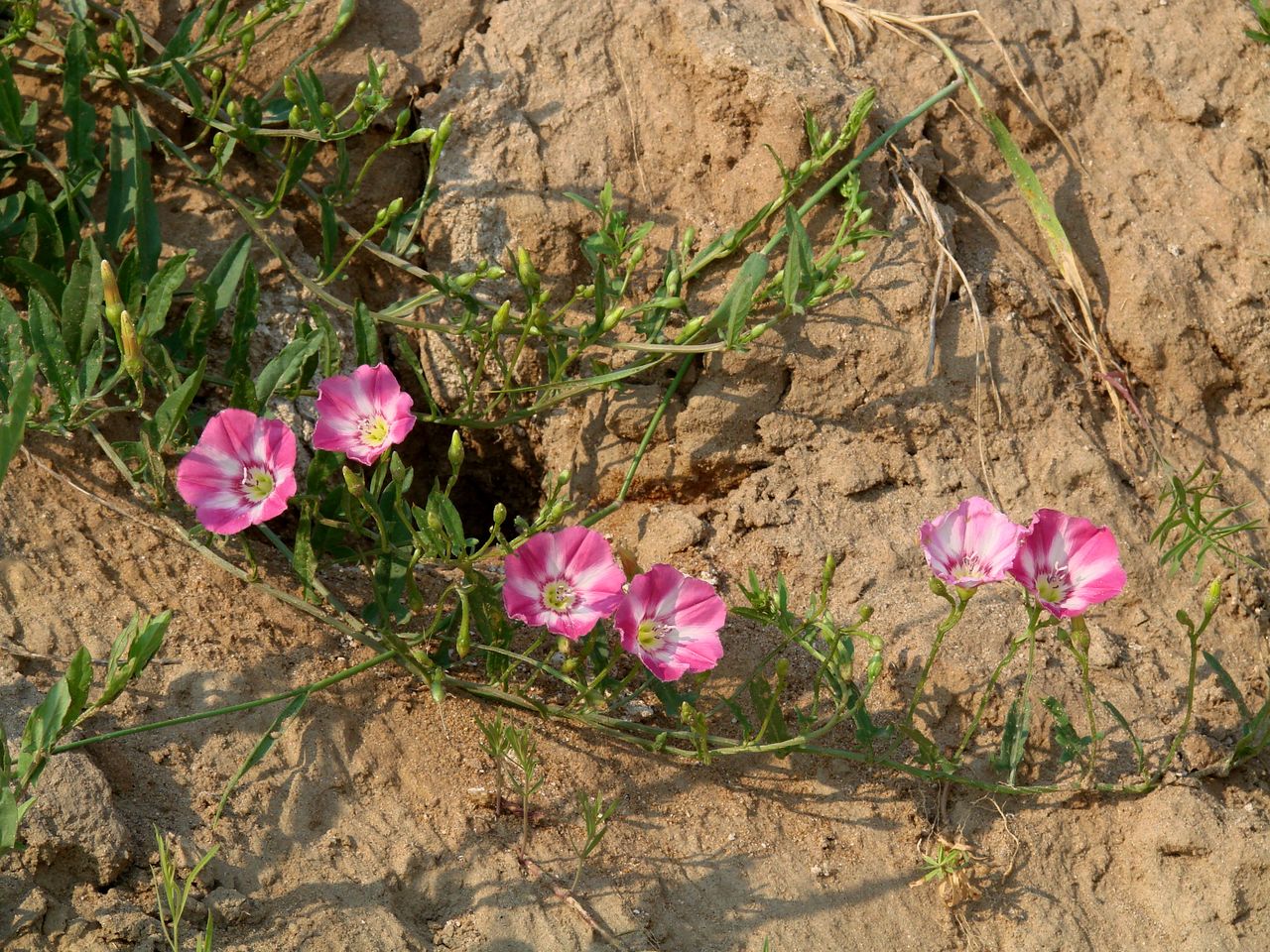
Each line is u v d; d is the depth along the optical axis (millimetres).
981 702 992
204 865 946
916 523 1043
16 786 935
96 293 991
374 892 957
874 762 990
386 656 979
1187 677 1028
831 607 1027
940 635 976
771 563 1036
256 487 965
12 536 991
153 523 1008
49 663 973
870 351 1050
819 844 988
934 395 1052
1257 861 992
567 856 974
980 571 970
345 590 1015
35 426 993
